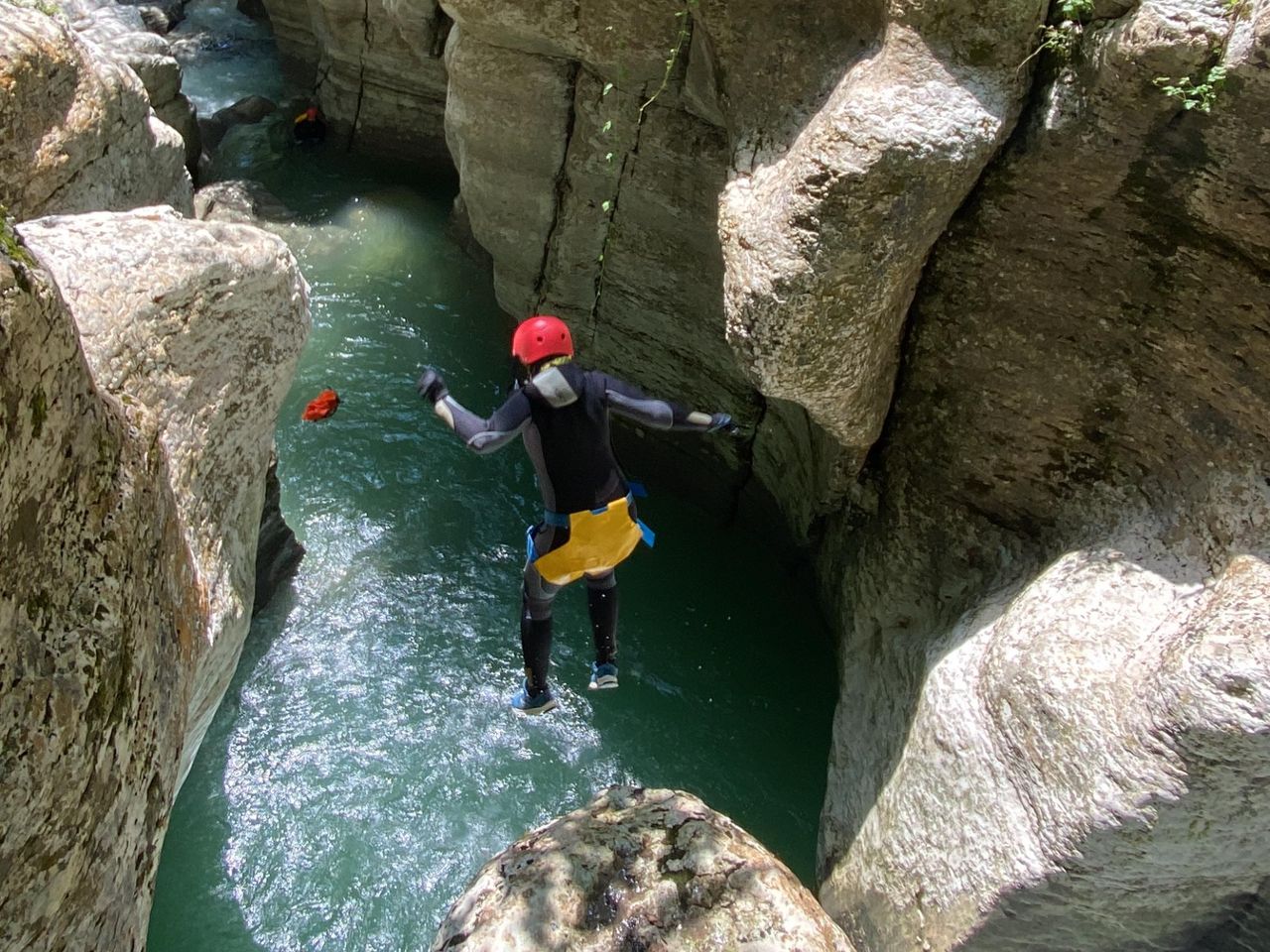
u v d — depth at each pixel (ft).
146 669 10.64
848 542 20.12
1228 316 13.47
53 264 12.16
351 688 20.57
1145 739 12.12
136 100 19.58
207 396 13.52
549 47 20.67
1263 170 12.42
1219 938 13.34
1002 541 17.02
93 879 9.86
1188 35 12.16
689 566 23.71
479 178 23.99
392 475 24.99
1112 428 15.30
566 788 19.53
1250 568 12.56
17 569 8.61
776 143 15.62
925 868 14.64
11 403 8.32
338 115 36.76
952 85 13.65
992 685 14.34
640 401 12.82
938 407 17.22
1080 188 14.15
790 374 15.46
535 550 13.53
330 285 30.37
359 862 18.02
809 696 21.34
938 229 14.65
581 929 12.87
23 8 17.57
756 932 12.84
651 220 21.98
